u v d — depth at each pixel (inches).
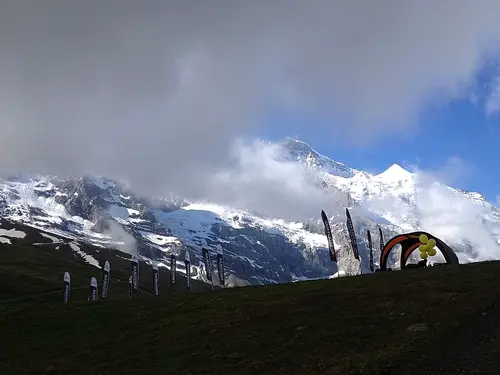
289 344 1218.0
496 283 1485.0
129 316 1852.9
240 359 1180.5
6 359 1497.3
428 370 898.1
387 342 1089.4
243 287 2320.4
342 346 1129.4
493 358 908.6
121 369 1253.1
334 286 1891.0
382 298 1518.2
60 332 1734.7
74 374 1275.8
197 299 2030.0
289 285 2146.9
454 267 1968.5
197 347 1330.0
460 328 1096.2
